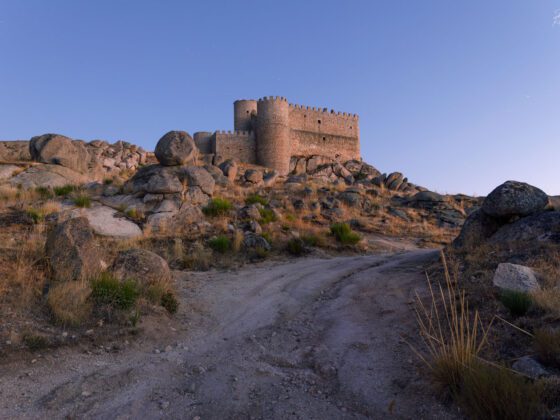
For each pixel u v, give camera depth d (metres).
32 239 12.15
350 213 25.47
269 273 11.95
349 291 9.59
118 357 6.26
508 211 10.80
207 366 6.21
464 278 8.56
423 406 4.86
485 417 4.27
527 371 4.68
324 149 69.31
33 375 5.46
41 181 23.53
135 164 43.88
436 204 29.12
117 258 9.48
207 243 14.84
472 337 5.40
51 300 7.21
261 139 61.66
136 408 4.94
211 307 8.95
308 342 7.16
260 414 4.92
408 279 9.82
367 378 5.71
